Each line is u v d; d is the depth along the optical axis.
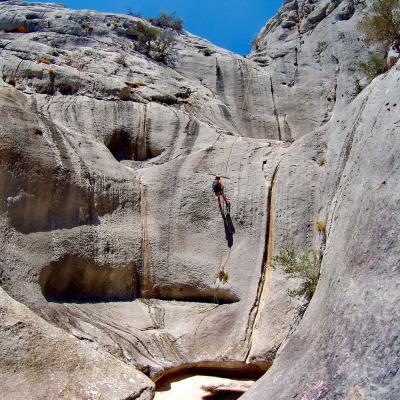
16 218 15.27
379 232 9.99
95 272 16.53
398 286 8.57
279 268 16.66
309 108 30.56
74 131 20.58
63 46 29.50
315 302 12.05
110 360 12.12
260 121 29.91
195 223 18.30
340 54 31.50
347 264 10.79
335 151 17.38
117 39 31.34
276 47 34.53
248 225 17.97
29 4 35.34
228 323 16.14
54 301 15.18
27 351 11.33
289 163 18.61
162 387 14.43
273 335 15.31
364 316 8.88
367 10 30.11
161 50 31.38
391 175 10.76
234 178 18.98
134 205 18.42
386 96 13.52
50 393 10.88
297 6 36.78
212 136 20.89
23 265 14.59
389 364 7.76
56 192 16.48
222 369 15.41
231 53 33.41
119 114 21.70
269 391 10.13
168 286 17.34
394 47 18.78
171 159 20.55
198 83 30.22
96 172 18.11
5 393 10.58
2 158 15.38
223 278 17.17
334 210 14.80
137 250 17.59
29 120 17.20
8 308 11.82
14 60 24.25
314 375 9.08
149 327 15.99
